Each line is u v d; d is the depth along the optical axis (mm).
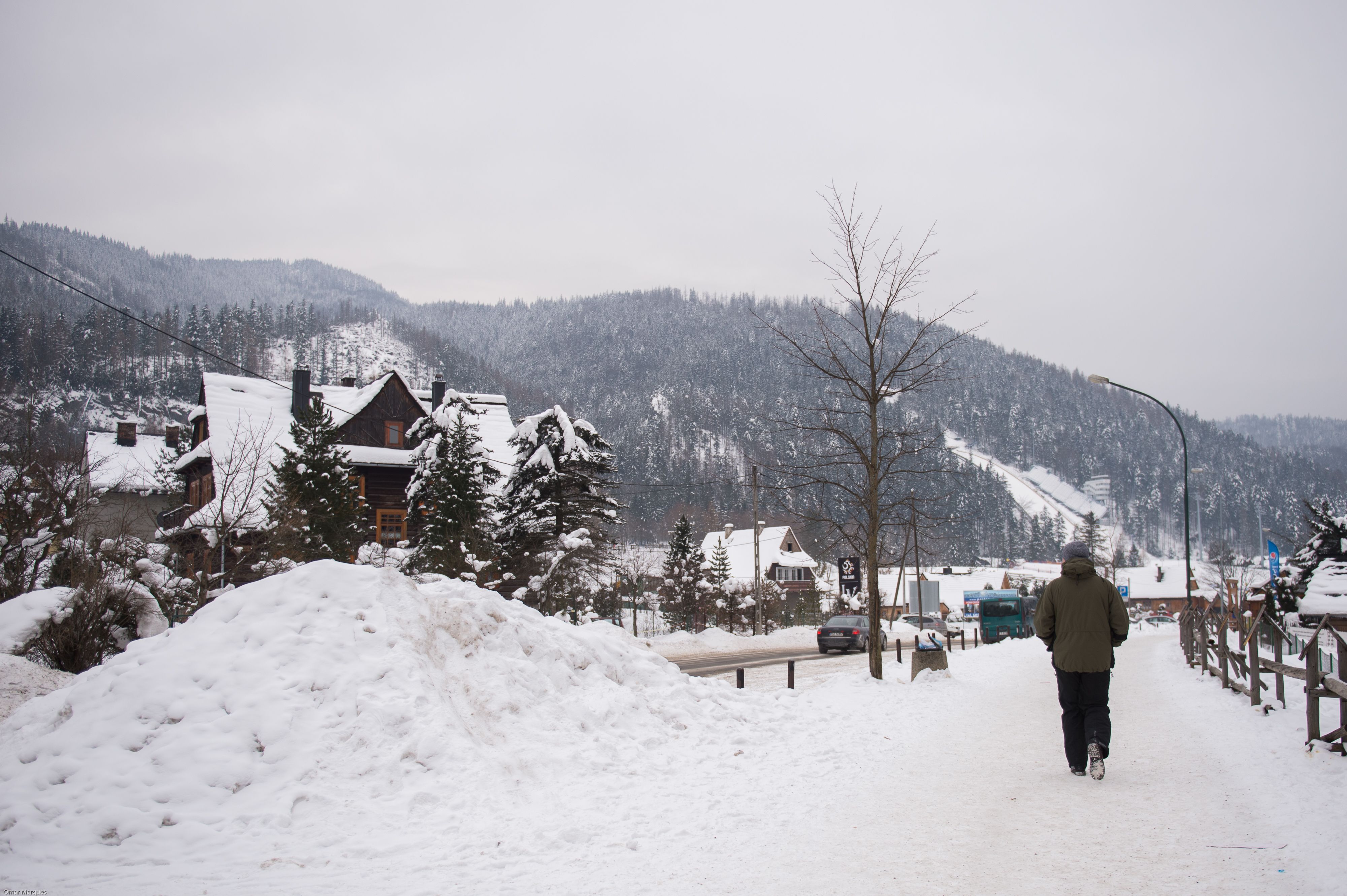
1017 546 180125
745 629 52188
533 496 32031
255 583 8867
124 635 13977
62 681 10578
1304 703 12180
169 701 7227
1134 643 39406
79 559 16453
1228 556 97062
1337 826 5820
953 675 19500
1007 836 6160
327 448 27797
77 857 5668
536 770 7668
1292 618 27891
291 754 6941
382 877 5316
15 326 132250
